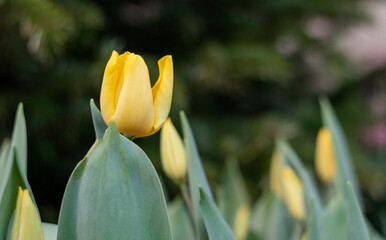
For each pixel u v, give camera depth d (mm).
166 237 679
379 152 3273
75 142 2248
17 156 706
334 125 992
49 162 2227
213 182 2225
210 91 2855
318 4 2939
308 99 3266
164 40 2701
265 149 2531
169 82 708
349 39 4027
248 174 2566
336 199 920
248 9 2877
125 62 694
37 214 689
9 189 704
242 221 1071
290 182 907
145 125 697
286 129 2615
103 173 671
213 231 748
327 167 991
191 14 2656
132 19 2691
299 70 3223
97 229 669
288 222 1092
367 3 3320
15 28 1932
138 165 676
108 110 697
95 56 2311
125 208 670
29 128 2123
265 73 2471
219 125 2729
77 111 2160
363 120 3234
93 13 2080
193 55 2613
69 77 2154
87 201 672
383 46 4000
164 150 825
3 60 2080
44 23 1765
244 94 2877
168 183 2227
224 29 2881
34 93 2145
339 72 3102
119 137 674
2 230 701
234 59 2457
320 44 3098
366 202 2641
